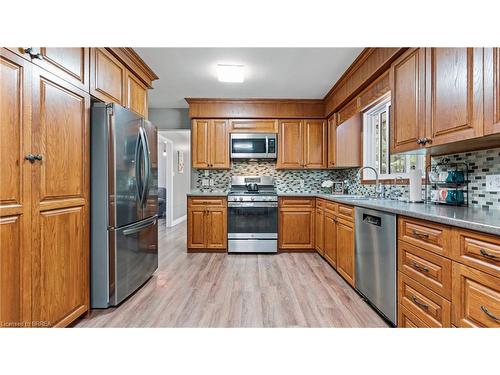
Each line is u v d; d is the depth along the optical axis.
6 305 1.34
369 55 2.61
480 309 1.13
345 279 2.73
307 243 4.01
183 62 2.93
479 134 1.39
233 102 4.23
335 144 3.88
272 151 4.23
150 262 2.81
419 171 2.26
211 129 4.24
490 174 1.74
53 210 1.67
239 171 4.60
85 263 2.02
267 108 4.25
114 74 2.36
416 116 1.91
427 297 1.48
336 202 3.01
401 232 1.74
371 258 2.13
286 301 2.31
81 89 1.93
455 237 1.27
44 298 1.59
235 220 3.96
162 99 4.27
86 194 2.03
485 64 1.36
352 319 1.98
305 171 4.63
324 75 3.27
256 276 2.95
